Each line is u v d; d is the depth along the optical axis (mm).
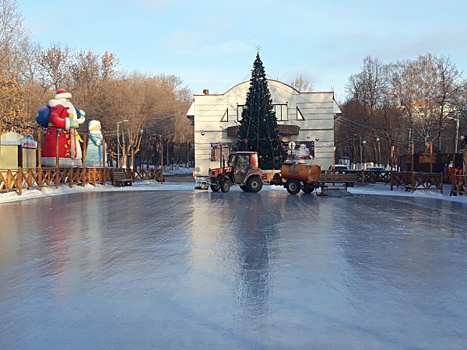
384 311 5094
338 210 16000
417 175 26969
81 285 6168
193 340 4250
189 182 40219
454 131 55438
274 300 5473
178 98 84562
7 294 5770
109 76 64688
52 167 27625
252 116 34531
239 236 10141
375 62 61969
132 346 4121
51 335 4398
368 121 60469
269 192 26188
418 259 7824
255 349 4047
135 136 60469
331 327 4586
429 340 4270
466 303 5410
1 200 19281
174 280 6395
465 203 19625
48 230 11031
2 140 26719
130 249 8625
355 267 7211
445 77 49062
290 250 8547
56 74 58750
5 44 39000
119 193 25469
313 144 42156
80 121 30141
